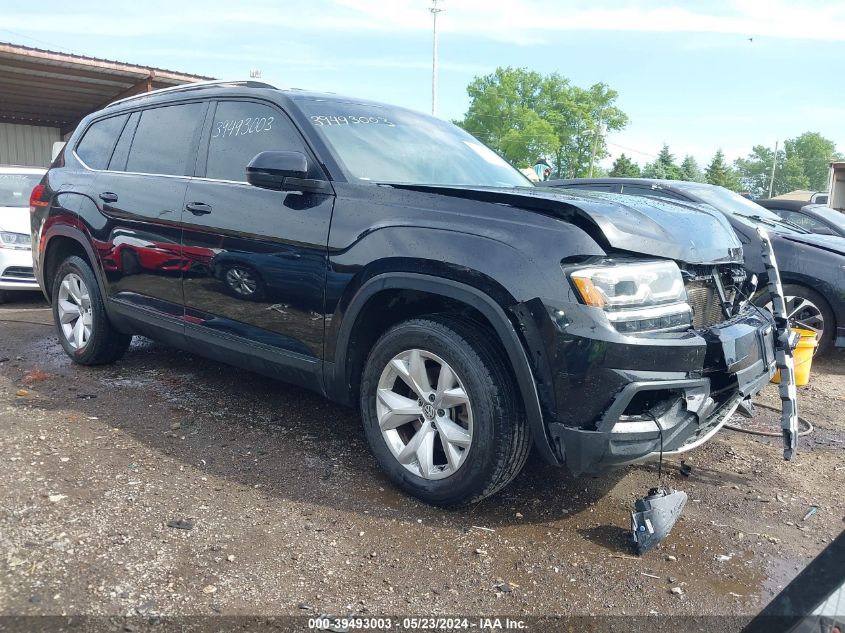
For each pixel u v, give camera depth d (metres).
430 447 2.91
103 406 3.95
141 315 4.11
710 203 6.61
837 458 3.85
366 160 3.40
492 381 2.66
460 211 2.80
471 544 2.68
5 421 3.61
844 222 7.69
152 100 4.38
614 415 2.48
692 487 3.36
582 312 2.47
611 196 3.20
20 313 6.89
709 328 2.81
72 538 2.52
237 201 3.49
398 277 2.83
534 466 3.45
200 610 2.17
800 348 5.05
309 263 3.15
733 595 2.44
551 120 70.94
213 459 3.31
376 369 3.03
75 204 4.52
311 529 2.72
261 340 3.44
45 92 18.27
